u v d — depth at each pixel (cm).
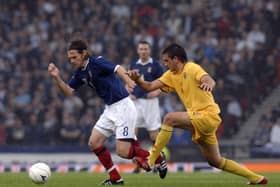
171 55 3228
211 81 3138
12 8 9131
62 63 8250
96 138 3447
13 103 7850
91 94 7769
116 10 9075
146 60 4953
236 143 7244
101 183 3512
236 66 8181
